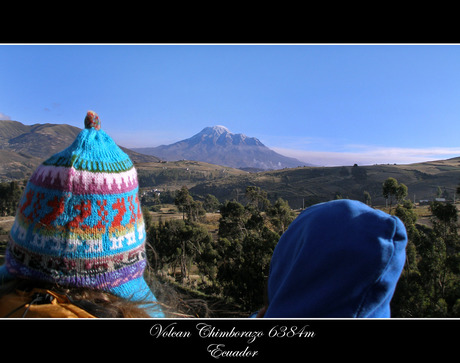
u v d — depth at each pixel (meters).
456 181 146.88
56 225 1.63
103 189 1.70
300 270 1.34
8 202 50.84
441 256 23.80
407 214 27.11
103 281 1.71
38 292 1.63
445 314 19.03
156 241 36.94
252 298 24.92
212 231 66.94
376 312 1.26
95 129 1.89
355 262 1.23
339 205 1.44
